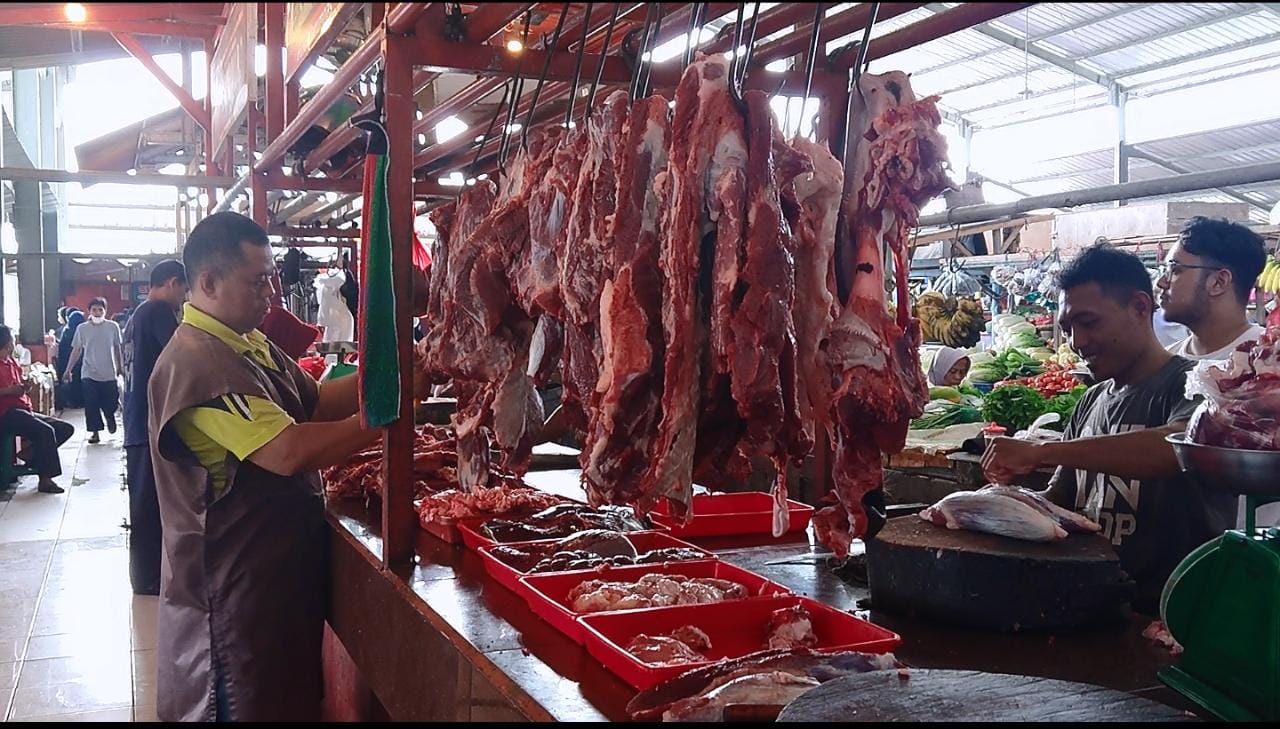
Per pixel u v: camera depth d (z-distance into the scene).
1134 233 7.82
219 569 2.89
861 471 1.93
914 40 2.35
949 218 5.36
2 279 15.47
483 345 2.73
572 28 2.65
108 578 5.91
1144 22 11.62
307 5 3.44
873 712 1.30
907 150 1.86
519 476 2.89
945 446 4.71
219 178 5.93
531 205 2.43
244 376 2.83
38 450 8.62
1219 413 1.74
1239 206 7.82
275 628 2.96
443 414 5.84
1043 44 12.92
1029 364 6.30
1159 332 6.30
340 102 4.43
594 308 2.20
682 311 1.88
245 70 5.21
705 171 1.89
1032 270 7.70
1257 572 1.51
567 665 1.80
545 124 3.68
